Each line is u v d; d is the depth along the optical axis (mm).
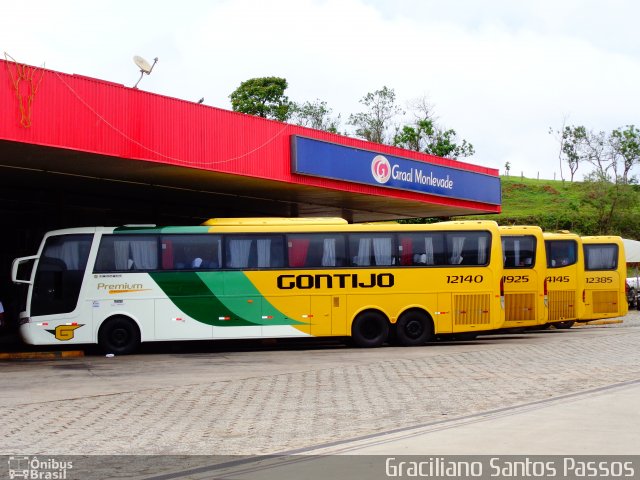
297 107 72688
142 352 23469
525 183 109125
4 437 10188
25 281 22188
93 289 22219
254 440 9844
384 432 10039
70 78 19938
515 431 9852
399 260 23578
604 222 79688
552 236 30031
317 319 23109
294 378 15859
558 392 13320
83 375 16984
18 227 29891
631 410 11336
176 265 22625
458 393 13438
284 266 23078
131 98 21375
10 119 18609
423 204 33750
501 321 23797
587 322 35656
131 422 11195
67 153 20547
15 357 21438
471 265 23766
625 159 94375
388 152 30500
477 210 36469
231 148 24156
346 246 23422
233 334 22688
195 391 14203
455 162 34188
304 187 27609
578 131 105938
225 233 22984
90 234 22484
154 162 22031
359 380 15398
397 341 23812
